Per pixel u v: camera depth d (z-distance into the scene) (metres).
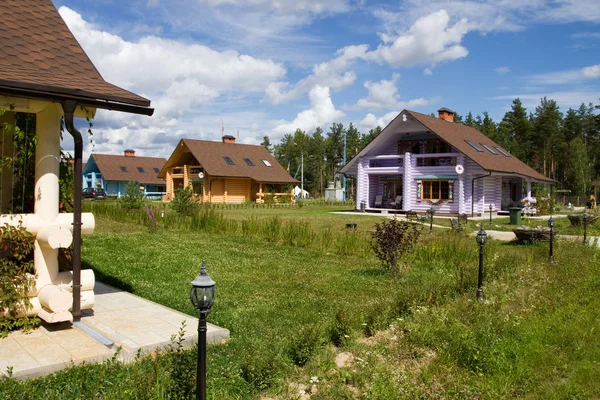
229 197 44.78
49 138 5.75
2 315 5.33
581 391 4.20
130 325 5.76
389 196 33.53
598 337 5.46
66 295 5.50
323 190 83.12
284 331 5.78
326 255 12.62
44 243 5.59
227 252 12.45
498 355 4.96
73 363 4.45
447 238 13.31
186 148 45.81
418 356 5.11
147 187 60.94
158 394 3.58
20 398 3.73
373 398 3.98
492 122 75.38
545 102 72.62
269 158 49.59
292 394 4.20
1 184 6.36
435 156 29.25
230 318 6.23
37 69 5.86
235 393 4.15
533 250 12.55
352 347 5.29
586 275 9.05
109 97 5.48
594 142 69.69
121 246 12.81
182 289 7.88
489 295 7.50
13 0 6.89
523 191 35.50
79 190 5.75
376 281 9.13
